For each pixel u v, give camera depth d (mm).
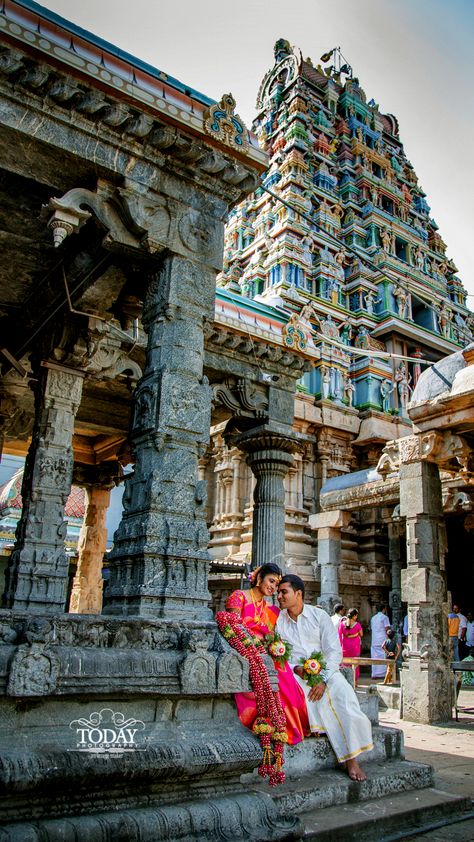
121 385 8953
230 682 3471
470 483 9516
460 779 5035
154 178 4547
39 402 6684
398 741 5012
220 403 8227
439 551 8609
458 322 26703
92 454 12492
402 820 3943
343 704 4441
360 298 22844
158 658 3268
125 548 4012
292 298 20641
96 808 2953
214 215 4824
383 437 19688
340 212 24797
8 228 5145
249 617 4523
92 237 5000
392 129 30281
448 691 8203
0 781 2605
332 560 14523
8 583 6551
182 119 4449
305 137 24516
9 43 3881
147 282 4758
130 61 4488
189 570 3914
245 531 17859
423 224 28469
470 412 7973
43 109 4090
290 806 3809
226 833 3166
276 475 8438
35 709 2904
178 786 3266
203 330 4598
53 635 3074
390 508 16953
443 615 8430
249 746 3471
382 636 13633
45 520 6551
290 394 8695
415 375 22594
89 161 4262
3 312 6707
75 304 5645
